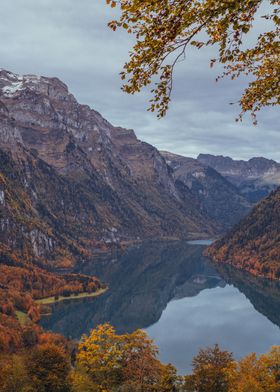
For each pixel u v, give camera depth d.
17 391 82.69
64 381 84.38
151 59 13.30
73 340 177.38
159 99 14.28
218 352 74.25
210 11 12.36
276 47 14.66
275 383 67.69
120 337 59.66
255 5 12.38
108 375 56.69
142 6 12.26
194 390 65.88
